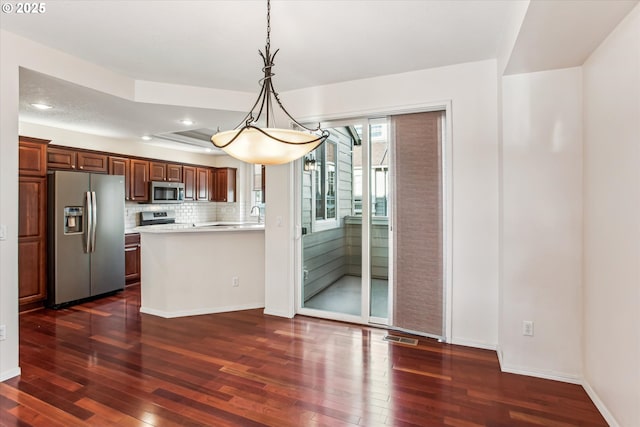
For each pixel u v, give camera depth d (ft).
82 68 9.68
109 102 11.28
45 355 9.16
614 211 6.21
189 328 11.25
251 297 13.60
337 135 12.26
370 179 11.55
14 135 8.05
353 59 9.56
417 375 8.11
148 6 7.02
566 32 6.21
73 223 14.21
